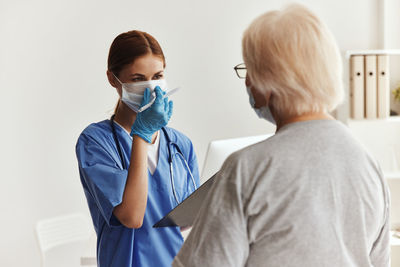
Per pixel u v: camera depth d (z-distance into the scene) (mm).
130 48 1377
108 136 1445
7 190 2768
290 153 820
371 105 2508
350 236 849
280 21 844
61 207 2822
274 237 825
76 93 2758
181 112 2807
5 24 2684
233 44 2805
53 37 2717
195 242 859
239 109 2850
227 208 825
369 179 860
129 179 1308
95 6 2721
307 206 809
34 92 2736
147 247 1392
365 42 2789
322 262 824
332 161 830
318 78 829
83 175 1388
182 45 2775
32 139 2764
